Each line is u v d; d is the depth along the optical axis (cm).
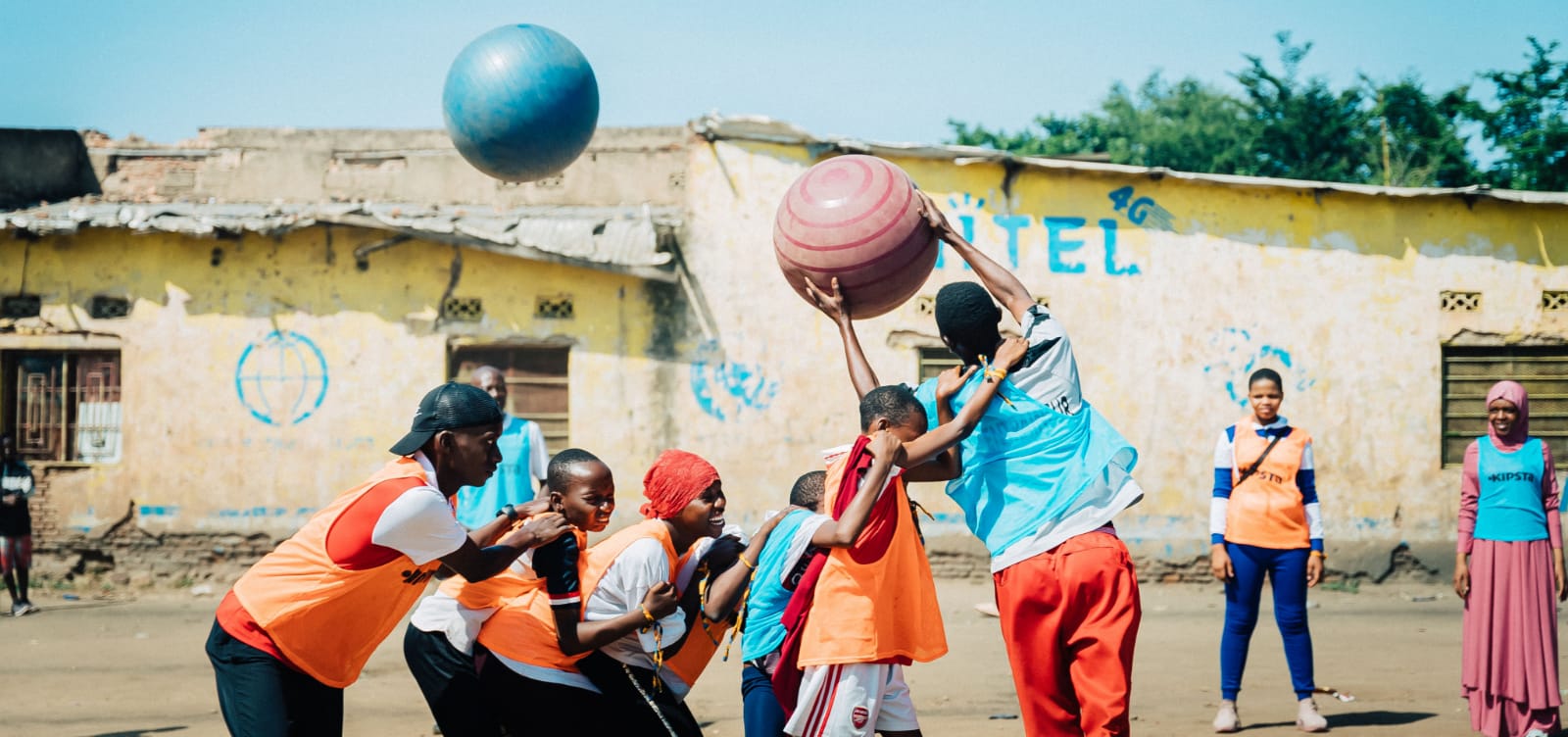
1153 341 1460
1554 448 1445
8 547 1245
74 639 1081
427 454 425
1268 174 2769
